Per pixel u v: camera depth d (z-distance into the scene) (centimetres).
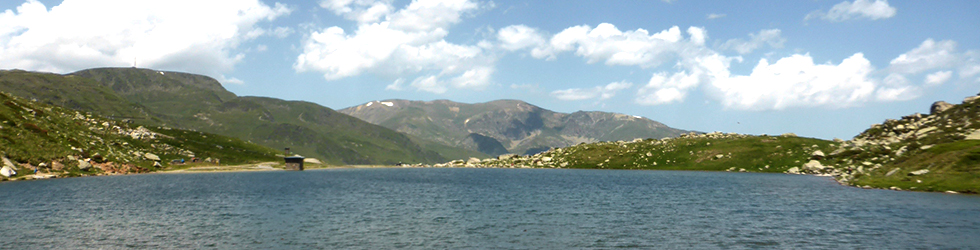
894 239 5025
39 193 9344
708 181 14688
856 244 4825
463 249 4594
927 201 7925
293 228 5678
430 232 5469
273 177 17700
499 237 5191
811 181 14450
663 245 4803
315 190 11225
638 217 6700
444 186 12912
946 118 15525
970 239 4994
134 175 16862
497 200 8988
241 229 5591
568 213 7112
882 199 8425
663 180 15262
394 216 6750
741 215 6869
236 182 13962
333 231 5494
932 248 4606
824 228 5706
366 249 4566
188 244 4750
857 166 15575
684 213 7088
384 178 17812
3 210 6956
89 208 7325
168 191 10406
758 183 13638
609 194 10231
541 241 4984
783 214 6925
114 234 5241
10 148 14288
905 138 15962
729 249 4625
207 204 8025
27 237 5034
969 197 8288
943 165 10138
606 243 4891
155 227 5700
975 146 10188
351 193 10475
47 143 16188
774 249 4628
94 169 16525
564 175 18950
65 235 5162
